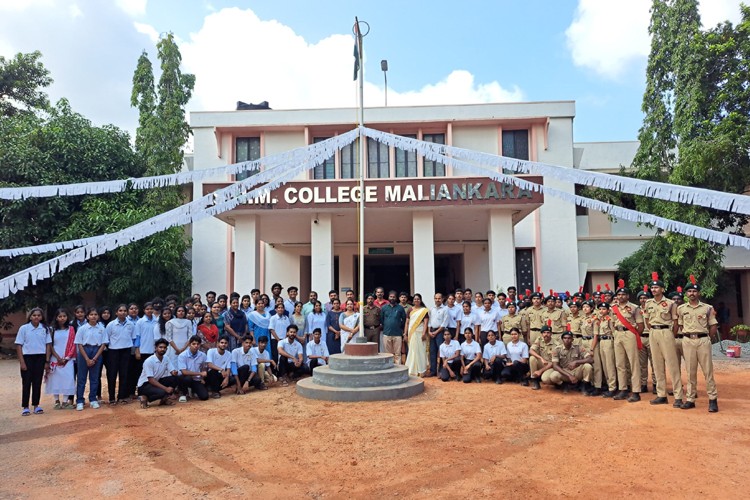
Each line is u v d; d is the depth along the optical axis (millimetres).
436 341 10016
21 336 7367
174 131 17922
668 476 4461
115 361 8055
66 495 4305
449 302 10312
